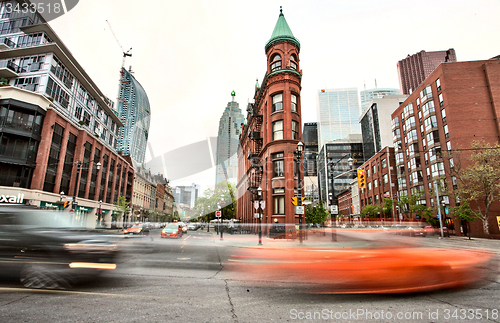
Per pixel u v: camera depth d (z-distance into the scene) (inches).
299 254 490.9
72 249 292.8
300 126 1075.3
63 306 189.6
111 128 2053.4
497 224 1418.6
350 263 331.6
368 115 4190.5
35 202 1104.2
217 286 257.0
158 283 264.5
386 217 2246.6
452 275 301.0
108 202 1760.6
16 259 281.4
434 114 1787.6
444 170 1678.2
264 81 1155.3
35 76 1299.2
